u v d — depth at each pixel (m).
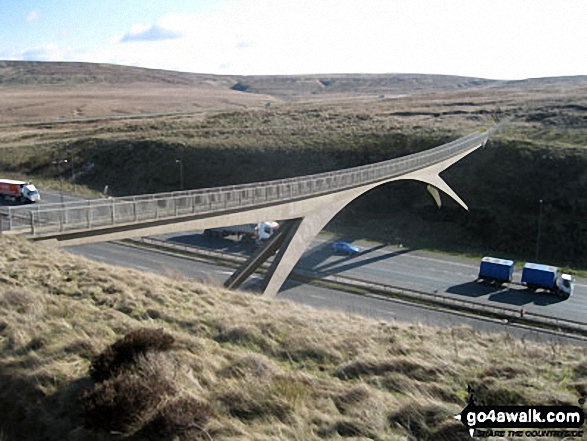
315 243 52.75
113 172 75.19
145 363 9.64
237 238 51.16
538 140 69.81
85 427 8.30
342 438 8.35
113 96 178.75
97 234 21.84
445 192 52.31
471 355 12.87
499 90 181.75
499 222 54.72
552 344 15.30
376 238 55.59
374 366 11.48
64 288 15.30
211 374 10.41
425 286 40.00
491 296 37.91
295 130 86.19
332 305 34.84
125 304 14.45
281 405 9.22
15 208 20.81
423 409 9.23
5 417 9.11
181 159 73.88
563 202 54.44
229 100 189.12
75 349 11.00
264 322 14.37
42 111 138.12
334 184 35.72
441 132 77.50
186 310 15.11
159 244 48.38
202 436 8.16
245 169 71.00
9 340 11.30
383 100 150.12
